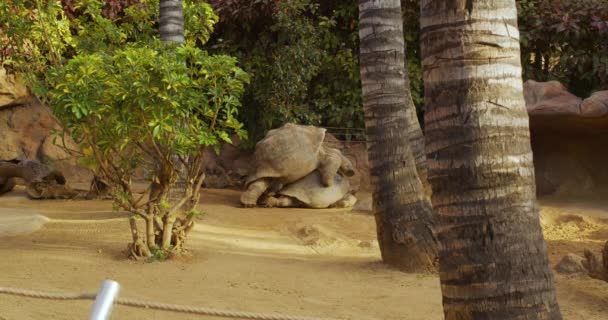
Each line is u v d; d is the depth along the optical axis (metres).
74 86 7.66
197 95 8.04
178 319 5.82
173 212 8.45
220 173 15.70
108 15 14.61
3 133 15.21
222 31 16.42
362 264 8.40
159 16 10.20
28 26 9.54
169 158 8.32
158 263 8.09
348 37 16.30
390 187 8.24
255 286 7.21
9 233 9.31
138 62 7.66
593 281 7.32
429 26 3.96
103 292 3.13
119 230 9.64
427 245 8.07
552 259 8.66
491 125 3.82
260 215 12.01
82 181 15.31
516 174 3.83
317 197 13.34
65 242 8.95
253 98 16.03
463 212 3.84
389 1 8.32
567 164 14.17
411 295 6.99
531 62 15.98
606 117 12.30
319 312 6.24
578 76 15.59
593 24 14.80
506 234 3.79
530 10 15.54
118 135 8.02
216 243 9.38
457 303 3.88
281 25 15.45
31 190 13.02
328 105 16.39
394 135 8.29
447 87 3.88
